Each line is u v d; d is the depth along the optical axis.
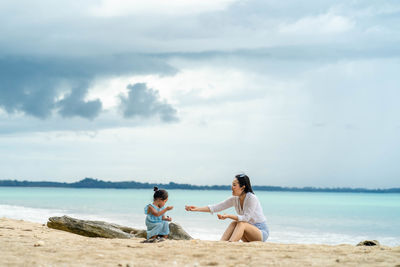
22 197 86.81
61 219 12.82
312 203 96.44
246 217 8.31
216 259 6.19
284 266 5.68
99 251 6.66
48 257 6.00
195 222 32.66
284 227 32.47
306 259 6.20
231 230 8.62
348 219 42.06
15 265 5.39
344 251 6.95
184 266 5.61
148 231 8.59
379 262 5.87
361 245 8.56
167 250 6.94
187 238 12.19
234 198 8.74
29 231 10.68
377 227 33.25
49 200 71.69
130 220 31.95
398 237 26.61
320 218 43.38
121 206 54.97
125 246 7.39
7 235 9.08
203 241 8.07
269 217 44.69
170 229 12.38
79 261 5.78
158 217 8.59
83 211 42.00
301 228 31.61
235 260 6.13
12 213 32.88
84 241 8.10
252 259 6.19
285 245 7.61
